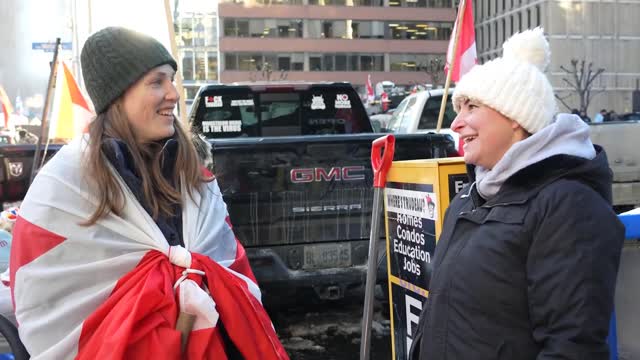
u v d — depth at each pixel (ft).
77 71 39.68
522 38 6.75
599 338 5.32
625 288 8.66
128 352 5.83
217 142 14.48
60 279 6.00
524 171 5.86
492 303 5.77
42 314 6.00
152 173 6.65
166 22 15.70
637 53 226.99
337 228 15.05
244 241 14.67
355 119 23.47
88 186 6.19
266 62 278.67
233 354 6.73
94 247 6.12
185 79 273.33
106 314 5.96
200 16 273.95
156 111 6.70
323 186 14.94
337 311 18.19
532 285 5.59
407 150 15.49
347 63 285.43
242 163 14.61
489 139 6.38
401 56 288.51
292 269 14.87
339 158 14.97
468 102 6.53
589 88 207.82
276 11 278.46
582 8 223.10
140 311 5.88
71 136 22.81
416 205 9.73
